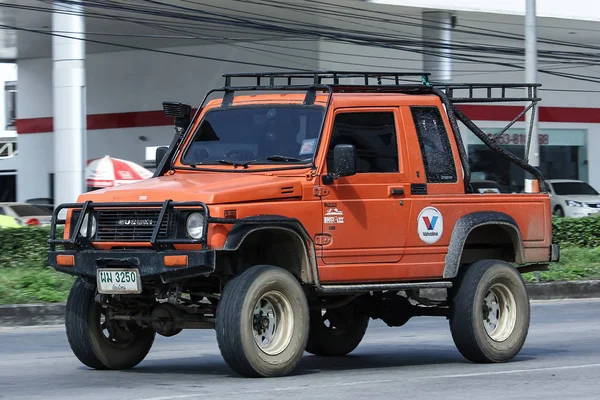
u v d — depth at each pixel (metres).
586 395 9.18
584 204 44.19
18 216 35.84
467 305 11.41
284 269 10.17
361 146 10.86
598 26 45.94
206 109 11.62
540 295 22.56
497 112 48.91
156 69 48.38
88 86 50.94
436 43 37.97
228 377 10.28
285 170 10.51
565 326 16.86
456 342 11.62
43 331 16.31
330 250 10.47
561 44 46.66
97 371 11.09
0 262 20.97
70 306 10.91
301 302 10.08
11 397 9.07
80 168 29.08
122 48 48.62
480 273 11.50
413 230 11.08
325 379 10.11
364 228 10.70
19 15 40.06
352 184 10.66
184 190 9.80
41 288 18.61
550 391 9.41
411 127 11.32
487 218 11.55
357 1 36.94
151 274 9.66
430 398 8.90
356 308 12.53
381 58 43.34
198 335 15.70
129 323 11.18
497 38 47.69
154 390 9.35
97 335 10.91
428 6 38.88
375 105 11.09
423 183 11.25
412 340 14.94
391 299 12.33
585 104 53.91
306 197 10.30
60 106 29.08
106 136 50.25
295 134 10.81
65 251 10.27
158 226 9.60
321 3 37.16
